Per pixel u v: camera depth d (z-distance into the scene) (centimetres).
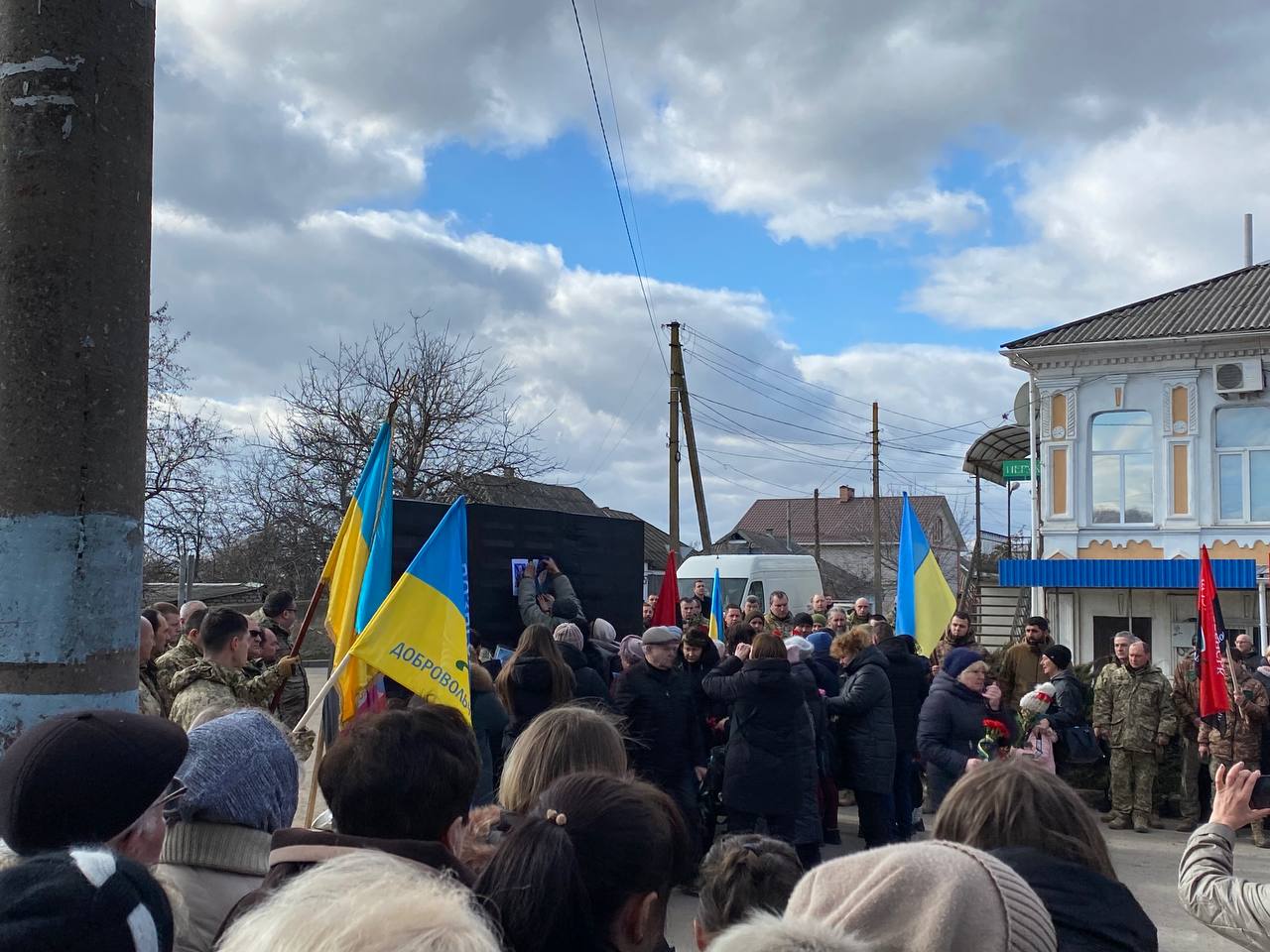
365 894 133
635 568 1101
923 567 1034
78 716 204
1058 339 2284
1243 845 962
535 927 207
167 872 267
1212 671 941
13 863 166
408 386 2766
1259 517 2125
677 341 2614
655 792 235
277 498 2878
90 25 284
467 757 255
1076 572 2147
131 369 289
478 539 906
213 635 486
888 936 179
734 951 154
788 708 731
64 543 272
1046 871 238
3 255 276
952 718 743
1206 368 2173
